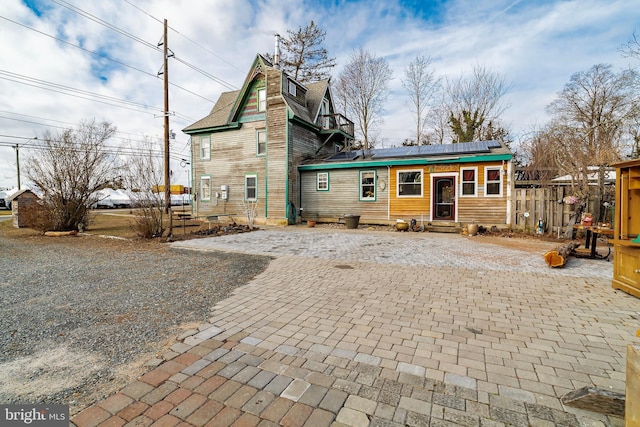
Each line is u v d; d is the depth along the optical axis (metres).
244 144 17.91
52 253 8.45
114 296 4.66
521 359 2.81
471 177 12.88
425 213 13.81
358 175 15.48
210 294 4.75
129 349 3.02
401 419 2.06
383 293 4.73
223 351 2.97
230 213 18.39
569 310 4.00
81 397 2.29
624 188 4.73
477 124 25.91
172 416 2.08
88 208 14.05
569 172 10.97
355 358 2.83
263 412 2.12
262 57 17.31
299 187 17.25
